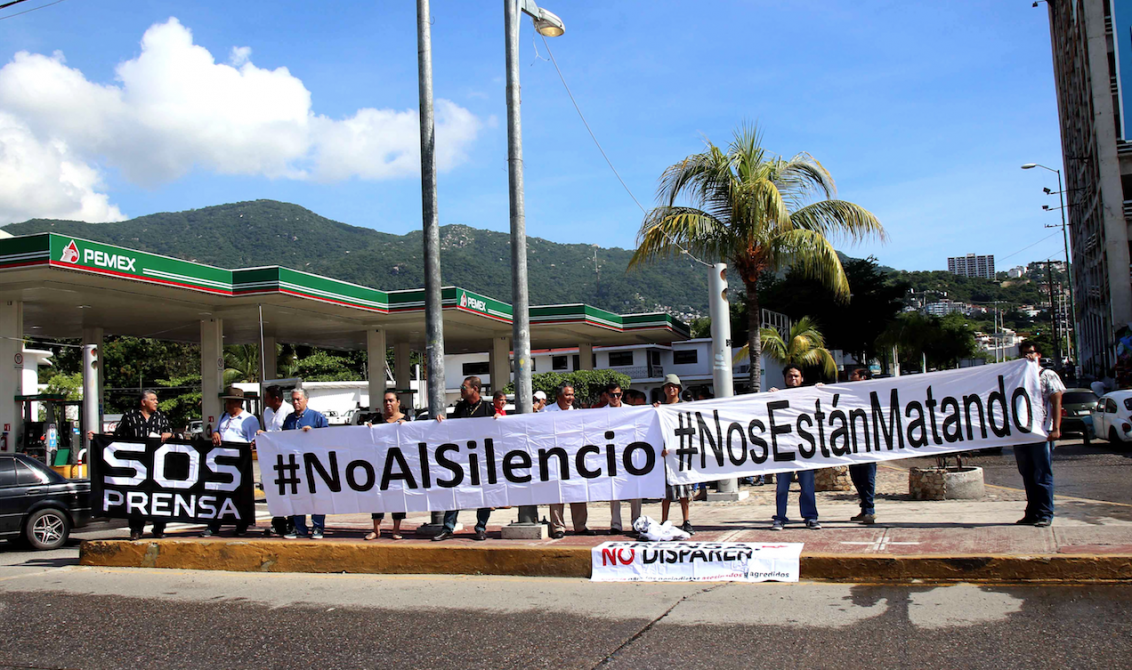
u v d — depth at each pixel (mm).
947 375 8273
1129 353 35344
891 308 53625
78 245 18328
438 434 8836
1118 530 7285
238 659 5355
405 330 34969
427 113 9719
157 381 53188
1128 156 40938
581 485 8555
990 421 8086
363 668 5074
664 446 8461
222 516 9398
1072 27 51281
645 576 7195
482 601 6668
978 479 10867
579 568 7402
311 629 6000
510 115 9500
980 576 6363
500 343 40656
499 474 8695
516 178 9445
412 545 8039
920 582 6461
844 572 6703
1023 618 5402
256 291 23109
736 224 14828
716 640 5309
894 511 9828
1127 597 5730
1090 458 17141
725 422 8484
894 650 4926
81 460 17984
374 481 8961
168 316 26594
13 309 21047
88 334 28359
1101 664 4508
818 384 8562
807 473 8422
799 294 51938
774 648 5086
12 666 5336
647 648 5223
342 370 61438
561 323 36750
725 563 7027
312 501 9125
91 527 13195
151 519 9445
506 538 8633
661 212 15367
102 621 6410
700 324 78750
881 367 54750
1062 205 45875
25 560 9961
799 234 14648
